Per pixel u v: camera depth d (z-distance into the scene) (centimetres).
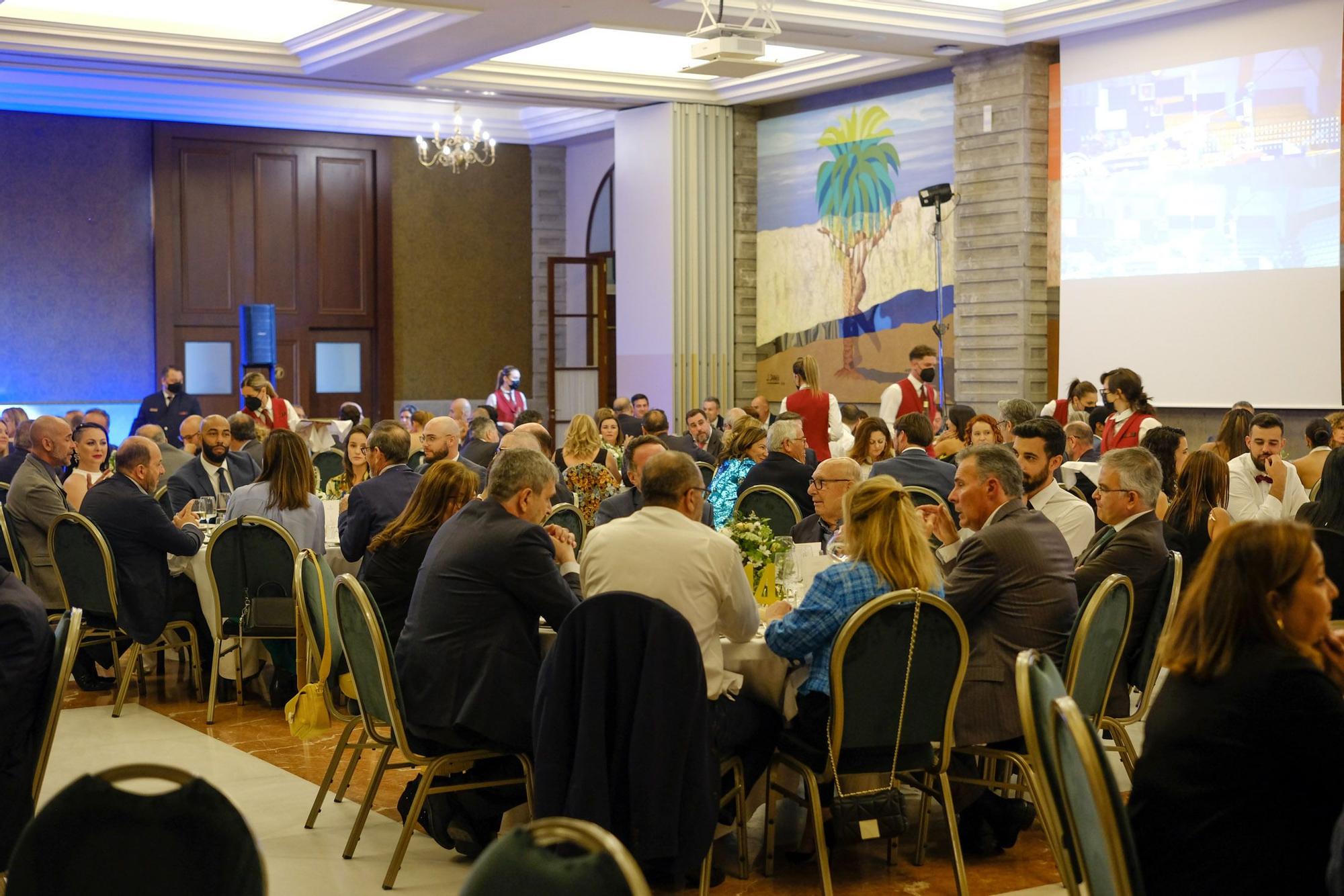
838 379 1375
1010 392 1171
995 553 376
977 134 1185
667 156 1413
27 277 1493
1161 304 1070
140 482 581
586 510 696
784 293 1436
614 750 315
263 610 551
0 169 1476
